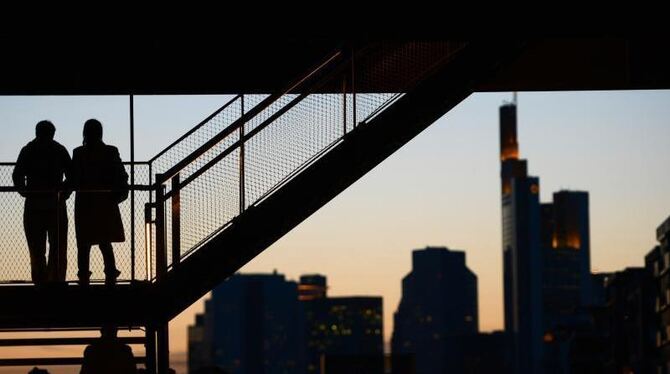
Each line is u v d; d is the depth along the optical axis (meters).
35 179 17.91
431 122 18.75
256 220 18.09
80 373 16.62
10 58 20.80
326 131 18.31
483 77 18.78
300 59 21.12
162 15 19.97
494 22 19.03
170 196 18.16
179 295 17.98
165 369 18.14
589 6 19.23
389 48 19.03
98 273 18.38
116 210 17.91
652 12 19.31
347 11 19.84
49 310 17.64
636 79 22.06
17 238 18.34
